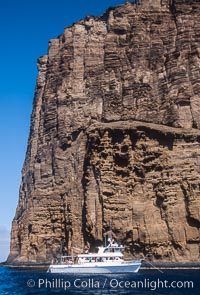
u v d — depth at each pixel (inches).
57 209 4252.0
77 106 4456.2
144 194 3949.3
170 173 3909.9
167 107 4143.7
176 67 4192.9
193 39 4232.3
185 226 3794.3
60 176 4345.5
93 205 3969.0
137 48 4370.1
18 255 4606.3
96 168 4010.8
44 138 4603.8
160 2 4475.9
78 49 4638.3
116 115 4232.3
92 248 3944.4
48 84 4729.3
